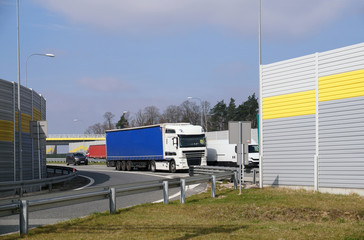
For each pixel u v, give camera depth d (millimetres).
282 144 16922
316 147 15547
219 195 15406
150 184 12086
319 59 15586
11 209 8070
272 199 13453
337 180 14852
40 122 20906
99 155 72812
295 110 16438
